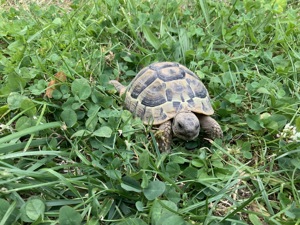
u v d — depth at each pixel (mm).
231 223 165
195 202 178
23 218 158
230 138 218
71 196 177
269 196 191
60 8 312
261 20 308
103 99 222
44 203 165
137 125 206
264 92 236
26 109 203
